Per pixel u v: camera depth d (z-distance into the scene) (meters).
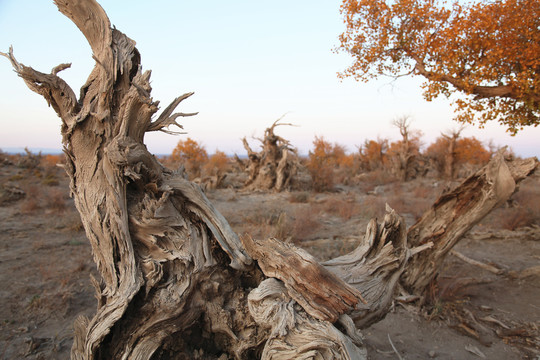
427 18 8.27
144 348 3.11
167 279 3.39
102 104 3.29
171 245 3.53
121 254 3.32
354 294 2.96
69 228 10.57
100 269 3.50
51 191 16.17
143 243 3.52
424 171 33.75
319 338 2.61
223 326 3.46
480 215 5.46
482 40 7.45
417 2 8.26
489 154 31.62
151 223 3.44
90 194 3.41
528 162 5.15
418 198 17.78
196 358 3.49
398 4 8.32
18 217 12.05
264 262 3.43
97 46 3.43
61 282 6.56
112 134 3.38
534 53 6.87
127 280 3.22
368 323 3.69
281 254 3.30
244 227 11.03
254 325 3.46
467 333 5.11
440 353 4.61
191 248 3.54
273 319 2.87
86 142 3.39
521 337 4.95
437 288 6.31
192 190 3.85
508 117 8.30
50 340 4.73
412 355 4.57
